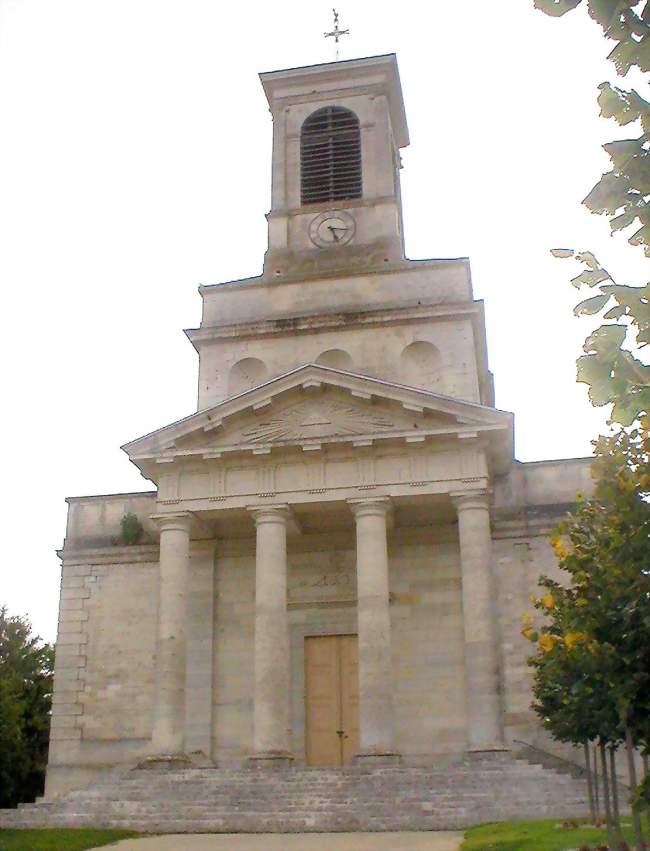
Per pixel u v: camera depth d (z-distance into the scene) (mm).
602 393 5906
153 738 32062
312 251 43062
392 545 36875
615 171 5844
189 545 36781
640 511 11641
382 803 26828
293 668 36250
